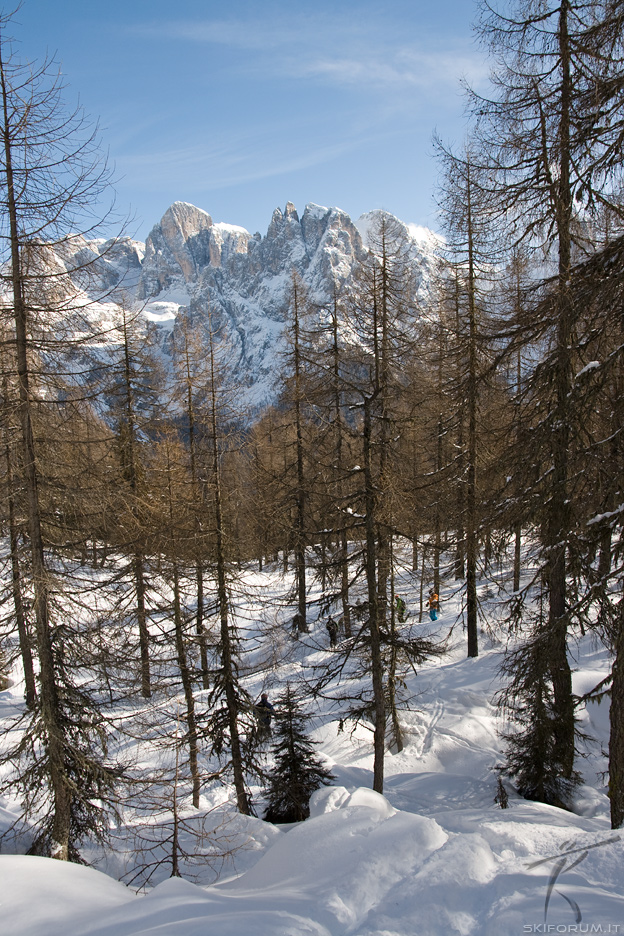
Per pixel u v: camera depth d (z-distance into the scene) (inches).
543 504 366.3
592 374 290.4
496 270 541.6
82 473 327.3
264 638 818.2
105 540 354.0
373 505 401.7
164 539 442.3
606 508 297.7
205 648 484.1
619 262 275.4
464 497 594.2
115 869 366.6
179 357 585.0
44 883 239.8
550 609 395.2
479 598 696.4
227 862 351.9
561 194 345.4
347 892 178.4
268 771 485.7
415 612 896.3
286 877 219.3
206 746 486.3
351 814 252.5
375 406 413.7
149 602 573.9
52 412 322.7
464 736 553.0
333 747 584.4
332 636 692.7
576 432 317.1
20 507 325.7
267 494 705.0
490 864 189.5
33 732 330.6
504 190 379.9
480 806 406.3
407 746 561.0
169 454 613.0
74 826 358.0
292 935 150.6
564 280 327.9
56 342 311.7
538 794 398.0
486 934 152.5
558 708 400.2
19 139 292.0
